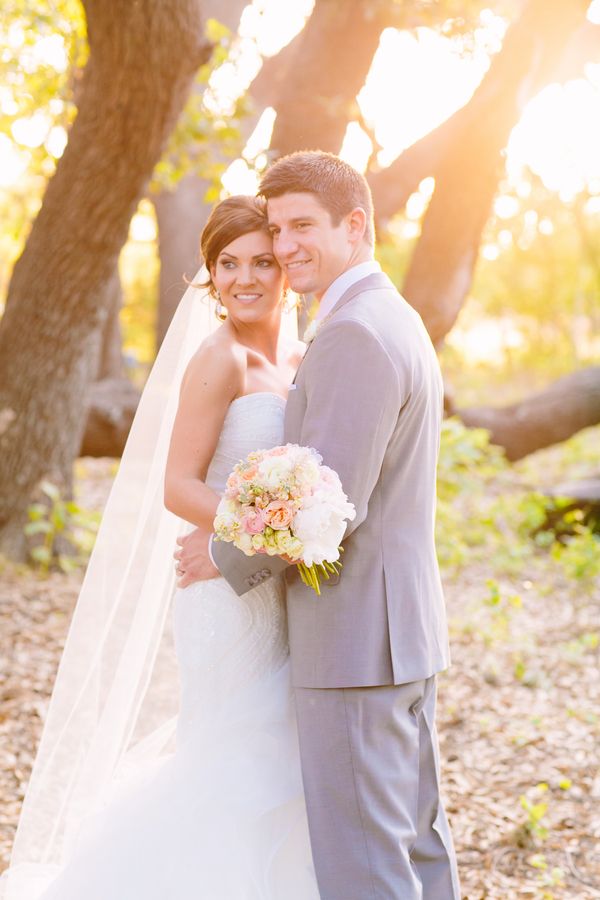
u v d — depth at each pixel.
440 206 5.83
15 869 2.64
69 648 2.71
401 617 2.29
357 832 2.23
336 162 2.37
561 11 5.43
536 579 7.32
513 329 29.33
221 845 2.31
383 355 2.19
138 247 25.17
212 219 2.46
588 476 10.45
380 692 2.26
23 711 4.32
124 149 5.45
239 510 2.11
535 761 4.12
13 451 6.49
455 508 9.32
